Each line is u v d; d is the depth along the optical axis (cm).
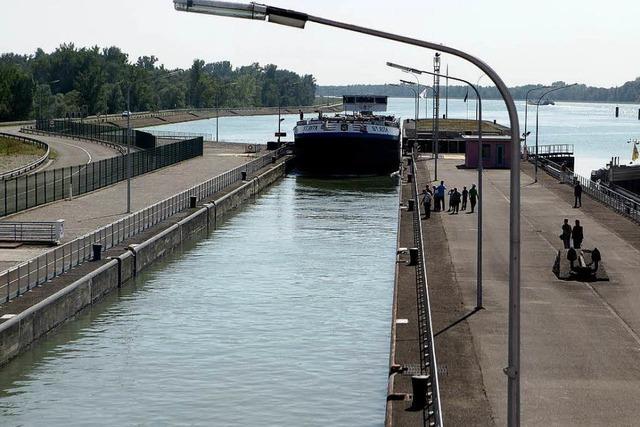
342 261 7894
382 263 7806
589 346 4294
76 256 6750
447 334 4509
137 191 11062
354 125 14550
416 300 5269
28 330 5169
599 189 10375
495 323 4722
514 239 2480
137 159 12912
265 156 15425
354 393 4509
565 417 3356
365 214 10881
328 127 14575
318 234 9375
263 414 4228
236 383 4650
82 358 5047
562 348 4262
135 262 7169
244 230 9662
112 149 17512
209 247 8606
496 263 6400
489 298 5297
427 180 12225
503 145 13950
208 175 13125
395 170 15362
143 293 6625
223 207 10656
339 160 14662
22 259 6588
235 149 18512
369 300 6438
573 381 3781
